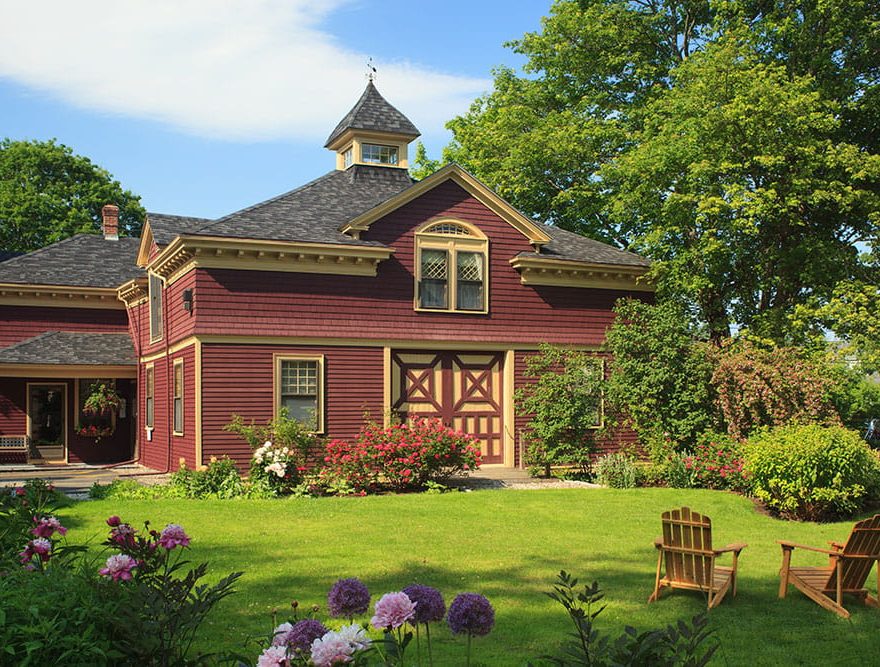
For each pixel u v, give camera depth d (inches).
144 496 651.5
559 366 887.7
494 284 885.8
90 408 1066.7
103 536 488.7
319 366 798.5
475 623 176.4
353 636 152.6
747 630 323.9
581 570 424.5
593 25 1213.7
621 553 466.9
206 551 458.6
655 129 1048.8
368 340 820.6
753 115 875.4
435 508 607.2
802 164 892.6
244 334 767.7
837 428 627.8
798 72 1037.8
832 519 601.3
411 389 852.6
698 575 362.0
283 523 545.3
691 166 890.1
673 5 1240.2
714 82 912.3
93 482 789.2
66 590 204.8
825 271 930.7
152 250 943.7
